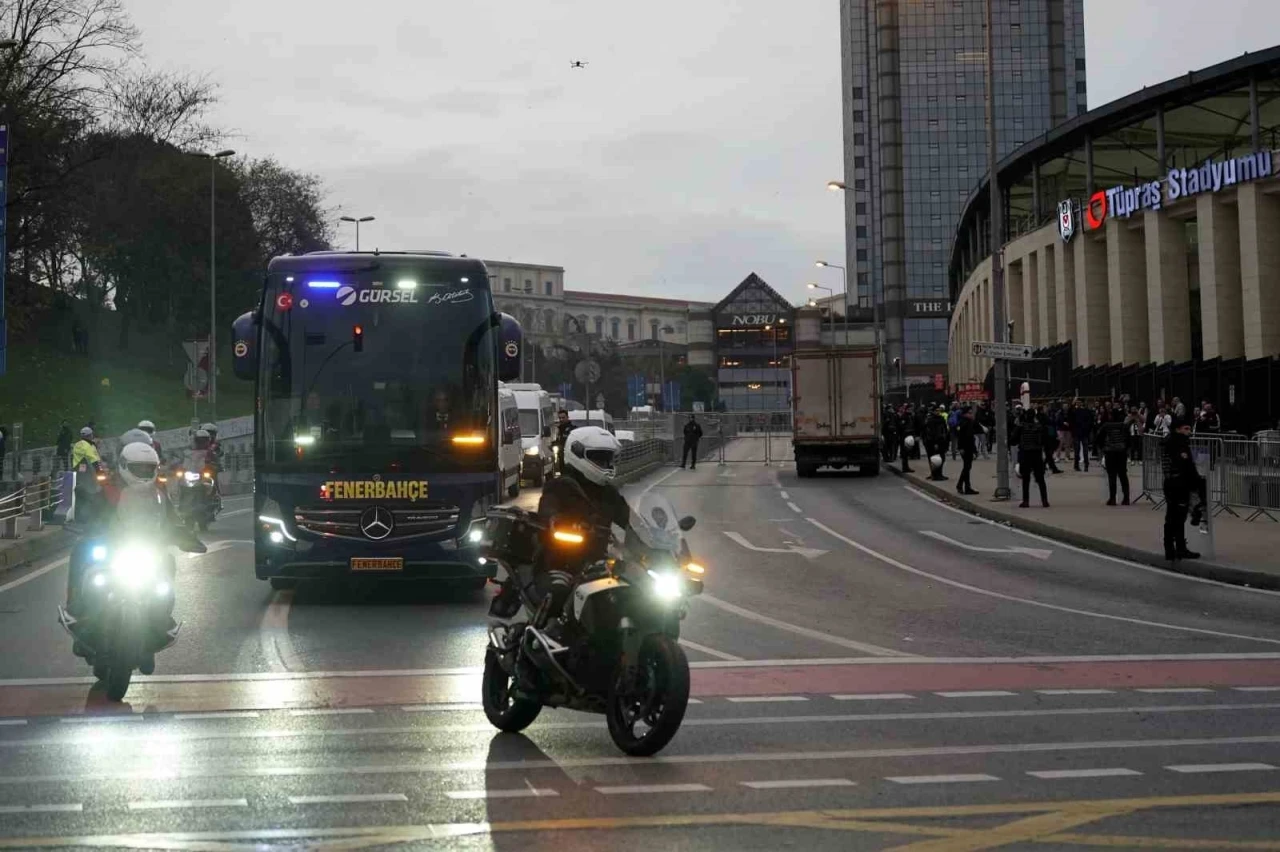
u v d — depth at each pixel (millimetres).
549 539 8641
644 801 7027
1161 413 39562
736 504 34375
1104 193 57875
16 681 11016
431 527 15586
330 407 15688
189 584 18078
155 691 10523
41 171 54844
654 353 171375
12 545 21688
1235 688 10727
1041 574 19625
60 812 6773
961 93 144875
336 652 12531
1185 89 53281
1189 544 20672
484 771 7758
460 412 15797
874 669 11633
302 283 15945
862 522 28938
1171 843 6207
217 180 84250
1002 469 32531
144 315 92750
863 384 45688
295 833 6367
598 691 8430
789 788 7332
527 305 188250
